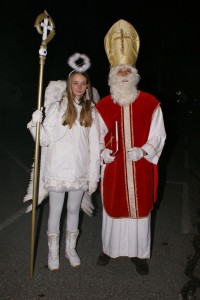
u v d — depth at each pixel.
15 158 9.09
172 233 4.81
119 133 3.64
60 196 3.58
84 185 3.56
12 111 22.81
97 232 4.73
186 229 4.95
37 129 3.38
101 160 3.82
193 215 5.51
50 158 3.51
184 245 4.45
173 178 7.80
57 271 3.74
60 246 4.27
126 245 3.81
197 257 4.14
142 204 3.70
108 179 3.74
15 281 3.54
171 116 24.03
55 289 3.44
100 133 3.73
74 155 3.47
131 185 3.67
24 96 26.39
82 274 3.71
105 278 3.65
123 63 3.66
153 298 3.35
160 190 6.82
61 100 3.54
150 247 4.17
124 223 3.76
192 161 9.76
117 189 3.69
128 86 3.57
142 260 3.83
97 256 4.09
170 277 3.71
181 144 12.84
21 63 25.83
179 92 29.34
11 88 25.86
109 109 3.70
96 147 3.57
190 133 16.03
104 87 20.47
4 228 4.77
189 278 3.70
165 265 3.95
